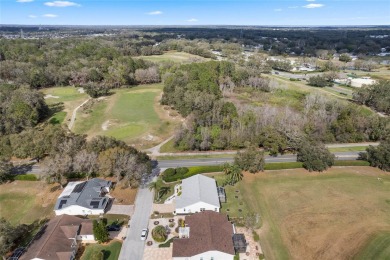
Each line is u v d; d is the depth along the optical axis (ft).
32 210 222.48
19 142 287.69
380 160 277.85
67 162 245.45
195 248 175.32
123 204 228.02
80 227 194.08
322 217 215.10
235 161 276.41
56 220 197.88
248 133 318.45
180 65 607.78
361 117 352.69
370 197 239.30
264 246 188.85
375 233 198.80
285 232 201.05
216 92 444.96
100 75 556.92
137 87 563.48
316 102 400.88
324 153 277.03
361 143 342.85
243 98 474.08
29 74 538.88
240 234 191.62
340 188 251.19
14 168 280.92
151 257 179.01
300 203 230.89
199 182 239.30
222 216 202.90
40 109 394.73
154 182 255.91
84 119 401.90
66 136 285.84
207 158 302.45
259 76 560.61
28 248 176.65
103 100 480.64
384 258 178.91
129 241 191.72
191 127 326.65
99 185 238.48
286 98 468.75
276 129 316.60
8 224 182.39
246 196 239.91
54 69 574.56
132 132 364.58
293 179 263.90
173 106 447.01
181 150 319.47
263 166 272.72
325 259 179.22
